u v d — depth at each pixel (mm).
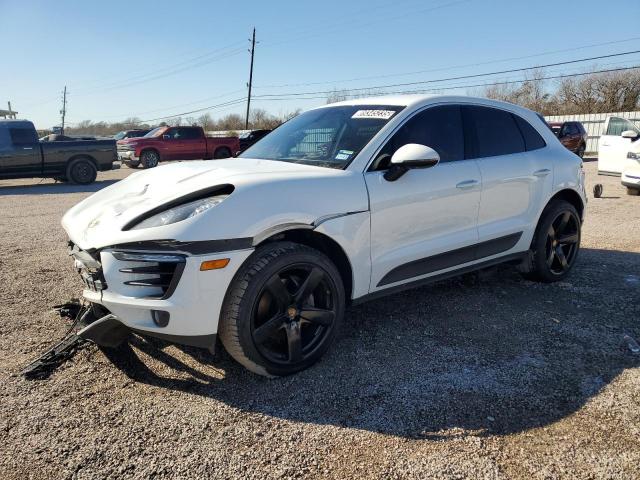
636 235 6488
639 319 3725
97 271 2695
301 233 2986
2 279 4723
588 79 49438
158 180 3113
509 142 4148
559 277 4559
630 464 2166
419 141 3496
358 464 2180
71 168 14539
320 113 4000
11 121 13656
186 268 2516
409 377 2891
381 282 3270
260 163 3361
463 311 3877
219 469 2146
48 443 2299
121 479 2082
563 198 4633
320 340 2992
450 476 2102
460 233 3691
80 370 2953
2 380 2836
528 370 2971
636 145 10000
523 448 2279
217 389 2768
